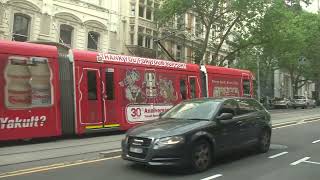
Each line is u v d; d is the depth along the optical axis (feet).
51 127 51.83
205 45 144.46
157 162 31.09
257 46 162.81
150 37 147.54
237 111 38.88
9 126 47.70
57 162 36.50
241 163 37.09
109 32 130.62
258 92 176.45
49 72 52.29
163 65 69.15
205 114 35.70
